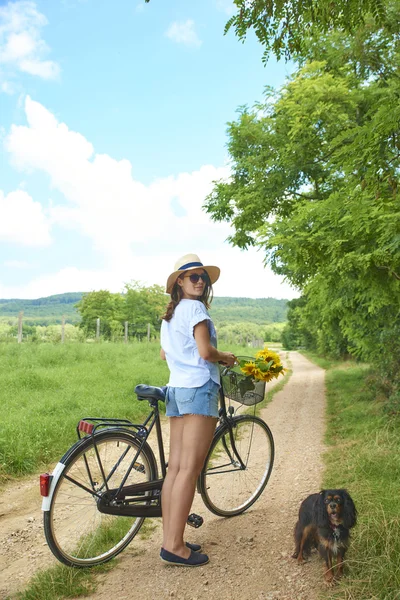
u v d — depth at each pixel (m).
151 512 3.50
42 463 5.91
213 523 4.11
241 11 3.76
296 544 3.36
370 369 13.26
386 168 3.94
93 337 28.89
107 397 9.41
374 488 4.56
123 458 3.56
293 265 6.73
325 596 2.85
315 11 3.65
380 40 10.13
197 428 3.37
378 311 9.67
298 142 11.27
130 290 53.94
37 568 3.41
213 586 3.05
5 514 4.50
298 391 15.05
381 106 3.44
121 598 2.93
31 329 25.06
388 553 3.05
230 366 3.58
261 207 12.39
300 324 18.97
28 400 8.87
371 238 5.26
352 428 7.98
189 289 3.51
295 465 6.02
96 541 3.44
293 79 12.17
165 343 3.55
